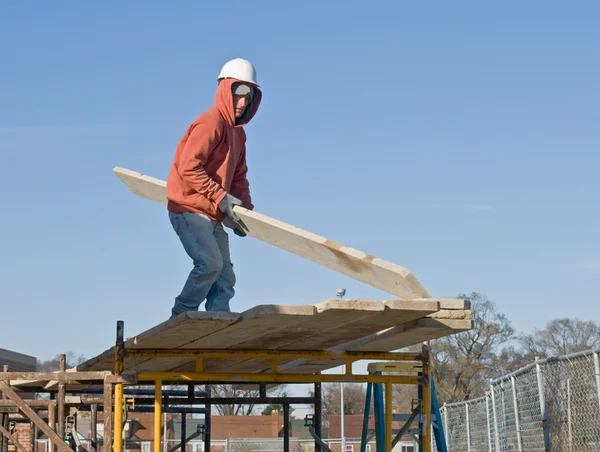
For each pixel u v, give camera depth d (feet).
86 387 37.42
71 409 44.55
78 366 30.19
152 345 21.31
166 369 28.45
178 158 23.06
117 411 21.56
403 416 27.50
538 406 28.12
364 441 25.73
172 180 23.04
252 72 23.67
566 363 25.40
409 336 20.83
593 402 23.70
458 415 46.60
